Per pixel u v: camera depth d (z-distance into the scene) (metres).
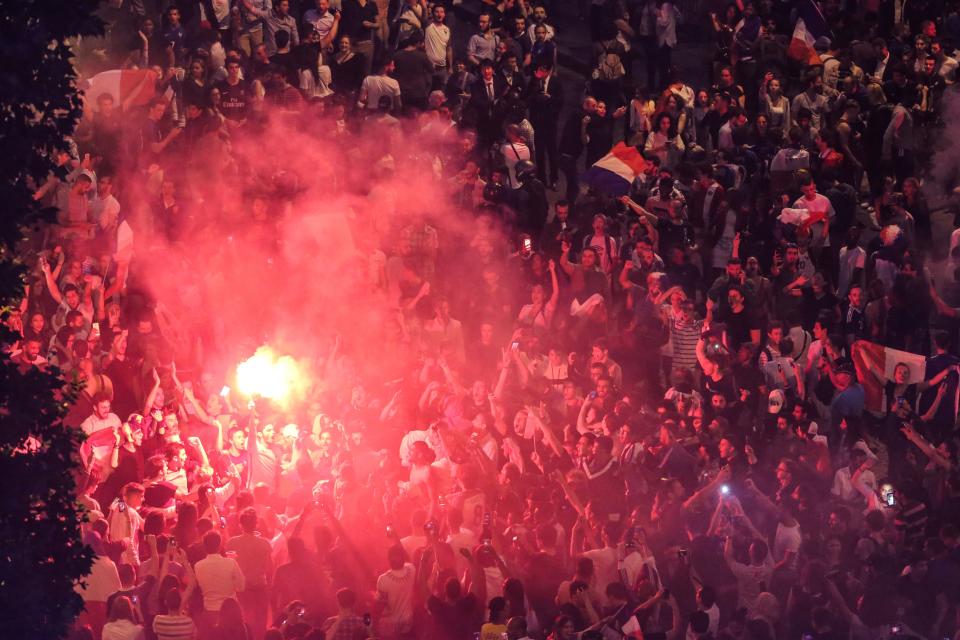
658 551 31.11
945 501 33.69
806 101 51.25
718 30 54.56
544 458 34.62
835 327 41.25
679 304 39.62
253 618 28.64
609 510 32.34
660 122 48.41
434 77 52.25
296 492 32.56
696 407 35.91
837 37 56.22
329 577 29.39
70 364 35.12
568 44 63.19
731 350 39.72
